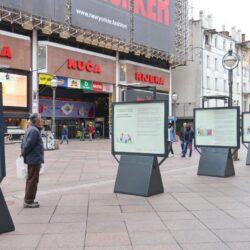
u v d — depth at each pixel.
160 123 9.37
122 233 6.29
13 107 34.09
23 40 34.47
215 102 58.59
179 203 8.58
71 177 12.82
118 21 42.06
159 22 48.09
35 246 5.68
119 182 9.86
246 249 5.46
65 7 36.06
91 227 6.66
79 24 37.56
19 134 34.44
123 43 42.84
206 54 59.50
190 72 58.41
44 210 7.95
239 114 12.62
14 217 7.38
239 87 69.81
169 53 49.94
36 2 33.34
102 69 42.47
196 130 13.36
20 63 34.19
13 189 10.54
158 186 9.70
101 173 13.84
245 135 16.83
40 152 8.18
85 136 46.12
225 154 12.88
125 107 9.86
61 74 37.62
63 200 8.95
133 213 7.67
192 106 58.09
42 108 40.47
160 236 6.11
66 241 5.89
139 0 44.94
